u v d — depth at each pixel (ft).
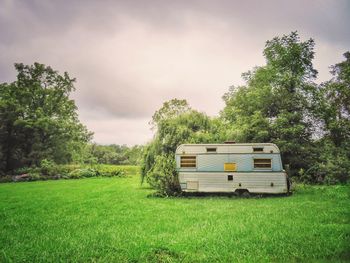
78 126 206.39
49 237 31.37
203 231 32.60
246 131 95.61
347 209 44.21
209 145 69.97
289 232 30.96
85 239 30.07
